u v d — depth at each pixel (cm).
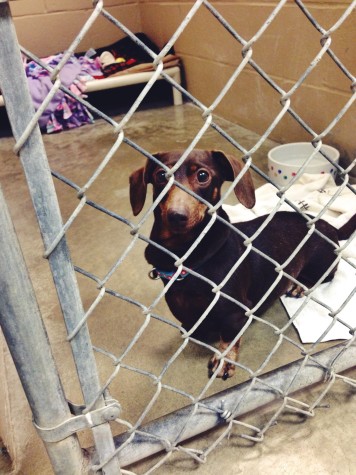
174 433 97
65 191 283
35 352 70
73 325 70
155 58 59
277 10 64
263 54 312
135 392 136
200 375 140
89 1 473
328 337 148
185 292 131
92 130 401
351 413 121
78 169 317
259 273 146
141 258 205
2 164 345
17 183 305
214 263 129
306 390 128
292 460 111
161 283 186
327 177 234
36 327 69
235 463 111
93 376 76
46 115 396
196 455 108
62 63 51
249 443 116
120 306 175
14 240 62
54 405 76
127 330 163
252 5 306
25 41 468
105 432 84
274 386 106
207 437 118
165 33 447
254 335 153
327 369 112
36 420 77
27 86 52
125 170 307
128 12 487
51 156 349
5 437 114
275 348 102
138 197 133
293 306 163
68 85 400
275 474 108
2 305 65
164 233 126
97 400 79
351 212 204
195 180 125
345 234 179
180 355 149
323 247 162
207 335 156
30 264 209
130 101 476
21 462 118
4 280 63
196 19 384
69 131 405
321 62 262
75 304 69
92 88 410
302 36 271
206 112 67
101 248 217
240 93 354
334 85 259
